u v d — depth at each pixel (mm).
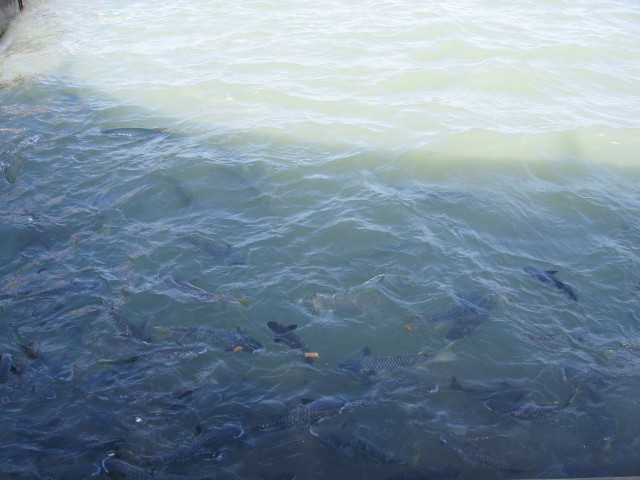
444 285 3383
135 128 4809
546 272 3477
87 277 3393
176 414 2684
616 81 5906
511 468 2504
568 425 2676
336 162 4449
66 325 3094
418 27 7039
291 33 6906
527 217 3953
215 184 4188
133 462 2490
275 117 5059
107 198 4027
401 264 3521
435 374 2889
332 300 3273
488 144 4703
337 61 6141
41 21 7574
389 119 5059
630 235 3816
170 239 3676
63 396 2744
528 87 5691
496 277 3453
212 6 8008
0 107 5160
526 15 7668
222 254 3562
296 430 2617
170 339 3031
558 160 4555
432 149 4629
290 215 3906
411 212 3947
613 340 3092
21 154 4453
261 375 2865
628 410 2738
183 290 3312
